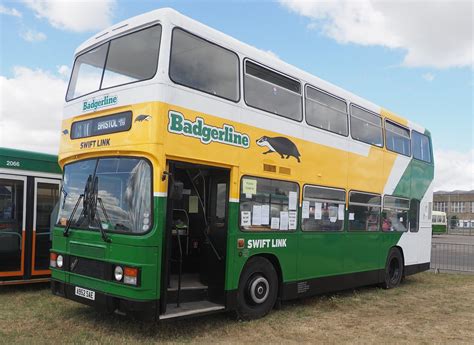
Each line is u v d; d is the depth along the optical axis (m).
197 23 7.21
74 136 7.69
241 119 7.74
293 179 8.82
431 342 7.08
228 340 6.84
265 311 8.24
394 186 12.34
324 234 9.62
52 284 7.62
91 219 7.02
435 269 16.16
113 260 6.54
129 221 6.50
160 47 6.62
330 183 9.82
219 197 7.71
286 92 8.83
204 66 7.20
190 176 8.05
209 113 7.16
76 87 7.93
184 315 6.72
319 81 9.77
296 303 9.66
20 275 9.77
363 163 11.00
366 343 6.93
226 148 7.42
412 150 13.37
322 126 9.73
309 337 7.17
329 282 9.77
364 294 11.19
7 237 9.63
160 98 6.47
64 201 7.70
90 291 6.82
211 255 7.69
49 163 10.42
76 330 6.99
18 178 9.89
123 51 7.20
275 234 8.36
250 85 8.02
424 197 14.00
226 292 7.41
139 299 6.21
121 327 7.18
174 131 6.61
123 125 6.80
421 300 10.58
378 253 11.55
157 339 6.66
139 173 6.55
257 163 8.01
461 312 9.30
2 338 6.53
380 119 11.88
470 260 18.97
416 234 13.41
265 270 8.27
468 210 90.19
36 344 6.25
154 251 6.33
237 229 7.59
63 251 7.43
